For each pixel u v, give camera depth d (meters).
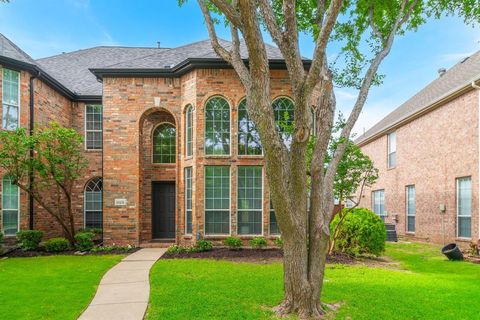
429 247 13.85
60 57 17.91
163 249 11.84
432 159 15.21
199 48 14.06
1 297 6.07
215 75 11.82
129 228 12.38
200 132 11.73
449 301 5.79
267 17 5.27
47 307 5.54
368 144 23.11
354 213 11.02
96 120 15.52
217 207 11.70
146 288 6.68
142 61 13.23
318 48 4.66
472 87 12.38
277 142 4.81
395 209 18.73
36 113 12.86
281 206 4.96
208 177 11.74
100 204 15.39
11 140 10.71
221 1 4.66
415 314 5.17
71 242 11.91
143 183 13.48
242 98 11.82
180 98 12.62
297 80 5.03
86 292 6.40
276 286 6.66
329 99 5.54
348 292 6.33
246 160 11.70
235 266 8.76
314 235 5.32
